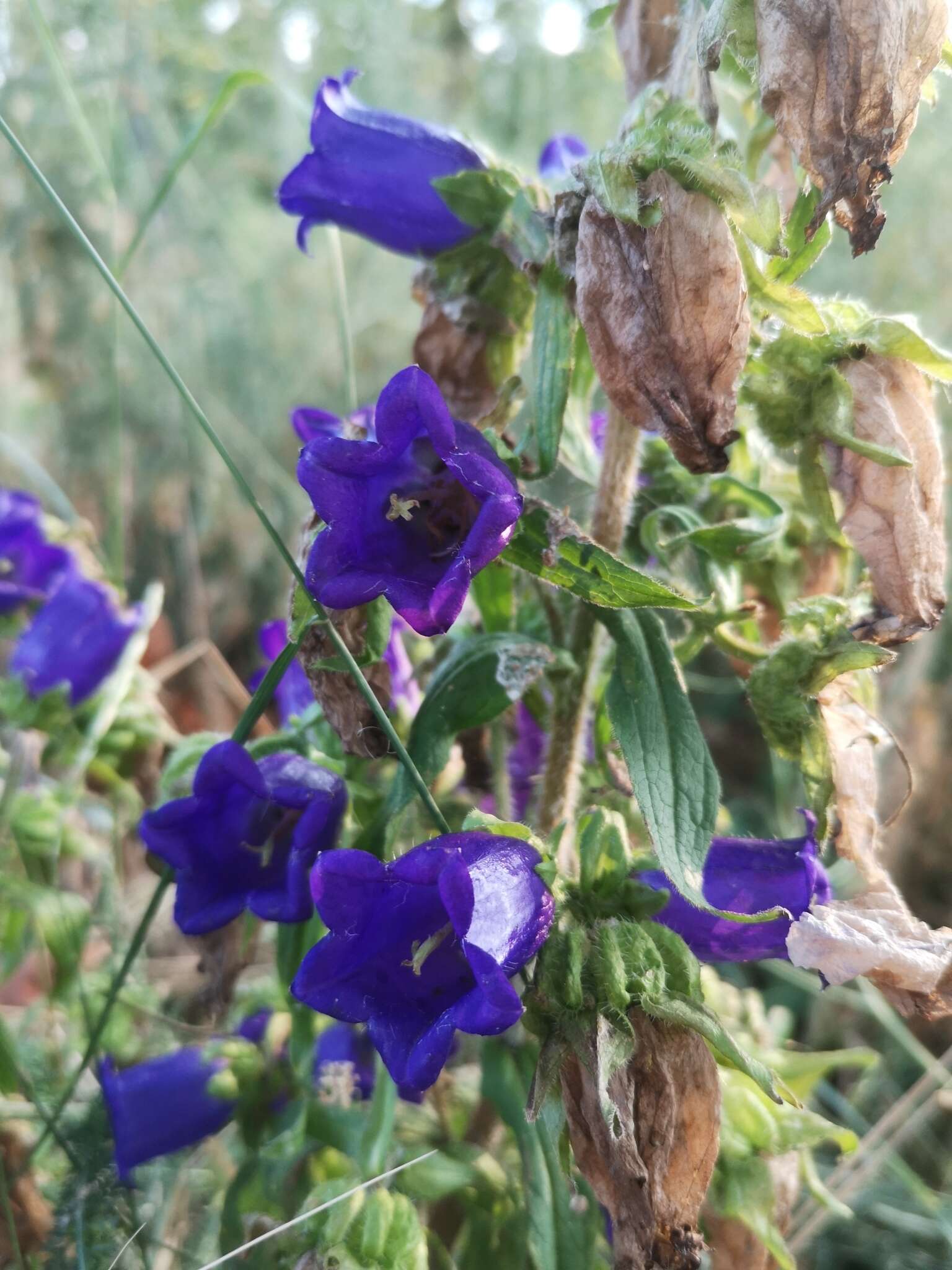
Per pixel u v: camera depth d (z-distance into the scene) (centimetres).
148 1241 32
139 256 62
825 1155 45
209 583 62
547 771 31
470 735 32
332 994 23
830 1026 48
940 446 27
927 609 27
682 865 26
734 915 24
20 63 58
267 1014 35
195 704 53
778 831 50
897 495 26
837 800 28
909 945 26
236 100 68
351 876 23
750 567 32
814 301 27
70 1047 38
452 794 33
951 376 26
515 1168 32
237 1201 32
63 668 38
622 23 30
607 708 27
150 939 45
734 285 24
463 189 29
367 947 24
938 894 52
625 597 26
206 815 28
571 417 32
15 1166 35
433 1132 32
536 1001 24
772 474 32
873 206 24
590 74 75
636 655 28
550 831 30
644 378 24
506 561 26
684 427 24
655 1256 24
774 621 32
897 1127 44
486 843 24
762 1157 29
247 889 28
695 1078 24
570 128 74
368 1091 33
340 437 25
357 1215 27
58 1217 31
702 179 24
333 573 24
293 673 35
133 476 61
